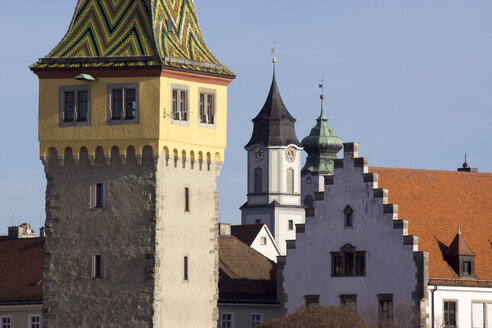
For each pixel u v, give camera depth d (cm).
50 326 17962
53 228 18025
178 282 17888
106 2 18300
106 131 17712
